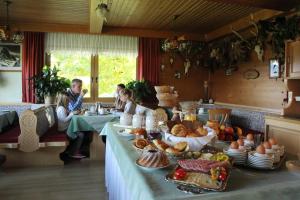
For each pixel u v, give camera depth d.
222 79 5.38
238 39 4.73
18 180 3.13
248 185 1.11
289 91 3.27
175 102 4.27
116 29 5.27
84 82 5.41
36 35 5.01
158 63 5.55
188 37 5.63
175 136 1.61
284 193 1.06
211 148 1.63
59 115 4.02
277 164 1.36
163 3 3.77
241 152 1.35
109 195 2.56
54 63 5.25
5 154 3.59
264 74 4.18
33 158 3.68
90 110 4.19
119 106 4.27
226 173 1.15
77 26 5.12
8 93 5.07
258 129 4.02
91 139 4.07
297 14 3.46
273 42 3.75
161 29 5.38
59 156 3.75
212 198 0.99
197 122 1.91
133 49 5.48
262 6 3.37
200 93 5.89
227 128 1.88
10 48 5.01
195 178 1.12
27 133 3.52
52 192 2.80
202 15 4.33
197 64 5.79
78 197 2.68
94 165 3.76
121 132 2.18
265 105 4.16
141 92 5.03
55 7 4.01
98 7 3.17
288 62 3.20
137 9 4.06
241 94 4.77
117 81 5.54
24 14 4.41
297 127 2.86
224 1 3.20
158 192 1.02
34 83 4.85
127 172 1.40
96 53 5.34
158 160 1.29
